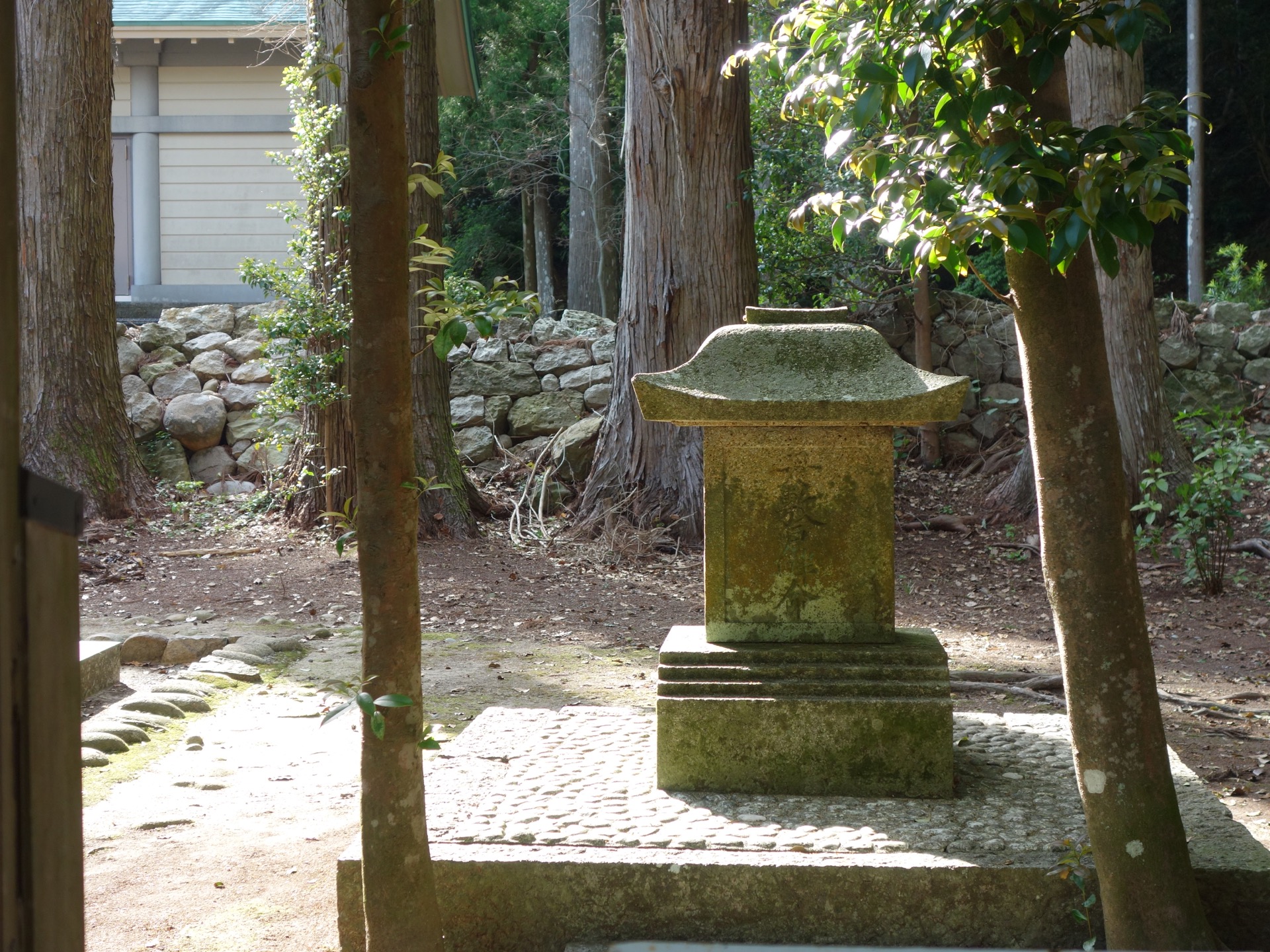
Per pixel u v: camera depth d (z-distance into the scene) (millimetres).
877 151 3125
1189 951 2791
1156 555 9688
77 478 10945
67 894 1233
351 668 6895
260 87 16016
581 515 11234
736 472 3898
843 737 3734
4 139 1091
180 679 6539
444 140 22312
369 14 2506
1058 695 6355
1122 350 11148
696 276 10898
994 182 2662
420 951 2701
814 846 3262
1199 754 5371
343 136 10625
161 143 16094
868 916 3127
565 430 12570
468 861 3172
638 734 4523
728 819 3492
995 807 3617
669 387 3672
